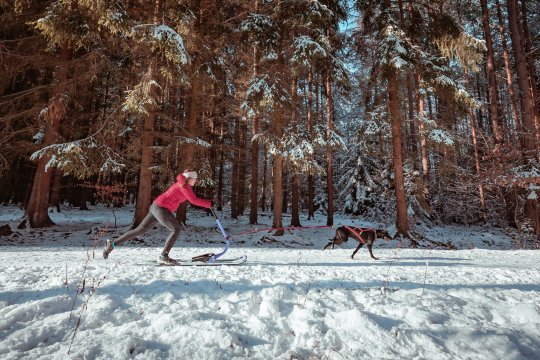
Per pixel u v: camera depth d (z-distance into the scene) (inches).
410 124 741.3
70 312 113.0
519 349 107.4
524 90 646.5
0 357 84.7
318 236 595.8
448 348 107.3
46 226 514.9
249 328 111.3
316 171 546.6
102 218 746.2
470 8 844.0
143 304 126.0
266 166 1207.6
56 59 485.1
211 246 466.3
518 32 677.9
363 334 109.7
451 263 278.8
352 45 608.1
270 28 524.4
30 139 605.6
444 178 780.6
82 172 426.9
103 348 91.8
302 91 672.4
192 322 110.5
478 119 924.0
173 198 207.5
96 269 177.3
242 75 615.2
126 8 426.0
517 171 576.1
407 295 147.5
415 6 589.6
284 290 142.3
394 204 797.2
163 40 400.2
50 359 84.8
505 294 164.7
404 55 502.0
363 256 317.1
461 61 547.2
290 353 96.3
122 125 490.9
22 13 451.8
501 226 736.3
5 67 460.4
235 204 852.0
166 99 548.7
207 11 551.8
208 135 732.7
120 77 515.5
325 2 567.5
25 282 146.3
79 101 554.6
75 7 409.7
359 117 831.1
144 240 470.0
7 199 987.9
